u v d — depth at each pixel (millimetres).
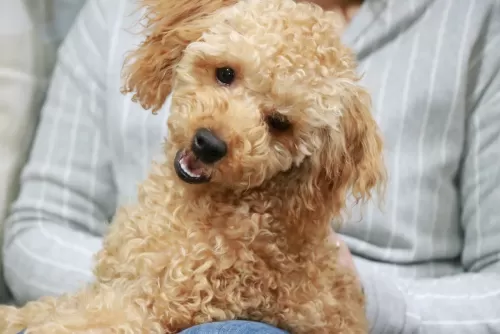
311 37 607
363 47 1069
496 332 925
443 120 1045
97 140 1135
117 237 642
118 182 1102
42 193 1090
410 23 1076
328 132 619
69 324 544
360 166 654
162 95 705
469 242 1062
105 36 1131
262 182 606
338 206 651
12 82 1119
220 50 591
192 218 597
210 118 569
